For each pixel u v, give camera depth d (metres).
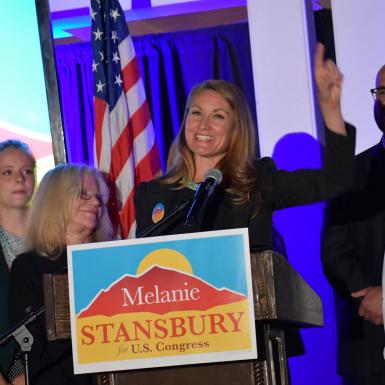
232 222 4.41
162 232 4.51
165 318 3.20
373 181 5.54
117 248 3.25
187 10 8.26
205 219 4.42
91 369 3.21
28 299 4.52
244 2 8.14
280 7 6.78
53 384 4.26
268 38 6.80
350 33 6.43
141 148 6.70
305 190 4.40
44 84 6.86
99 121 6.68
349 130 4.17
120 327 3.22
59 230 4.77
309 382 6.79
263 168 4.62
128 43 6.82
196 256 3.21
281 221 6.77
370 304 5.26
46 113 6.87
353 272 5.41
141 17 8.37
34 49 6.88
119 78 6.75
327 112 4.13
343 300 5.56
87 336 3.23
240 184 4.50
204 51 8.81
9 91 6.88
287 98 6.76
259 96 6.80
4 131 6.88
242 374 3.29
